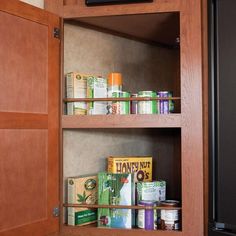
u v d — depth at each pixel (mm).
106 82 1614
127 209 1516
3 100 1269
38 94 1398
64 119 1516
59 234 1495
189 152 1435
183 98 1447
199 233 1416
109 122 1501
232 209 1299
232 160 1306
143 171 1702
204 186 1420
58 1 1524
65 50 1636
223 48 1338
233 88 1306
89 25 1689
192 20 1445
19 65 1326
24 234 1331
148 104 1540
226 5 1330
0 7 1265
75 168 1670
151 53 2020
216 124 1360
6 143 1275
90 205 1507
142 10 1477
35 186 1378
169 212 1490
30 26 1372
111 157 1679
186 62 1445
